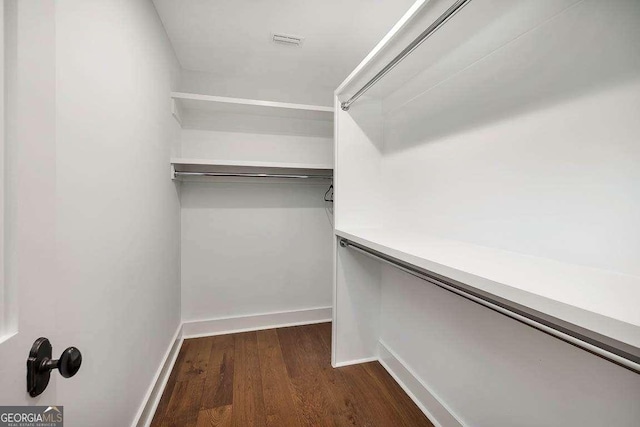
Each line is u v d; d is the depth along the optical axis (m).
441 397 1.29
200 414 1.34
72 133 0.73
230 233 2.23
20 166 0.45
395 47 1.10
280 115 2.23
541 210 0.83
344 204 1.70
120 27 1.01
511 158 0.93
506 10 0.86
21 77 0.45
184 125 2.07
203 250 2.17
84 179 0.79
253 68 2.08
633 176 0.63
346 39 1.71
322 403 1.42
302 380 1.61
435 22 0.86
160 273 1.52
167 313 1.68
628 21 0.64
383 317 1.81
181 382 1.58
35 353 0.47
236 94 2.19
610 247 0.67
